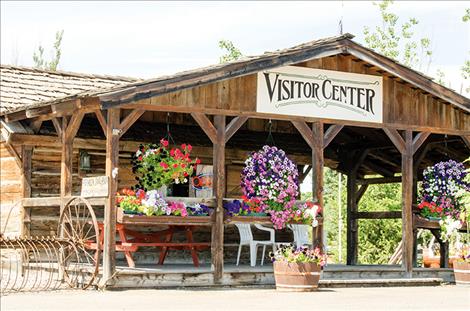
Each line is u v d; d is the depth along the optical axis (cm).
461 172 1803
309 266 1434
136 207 1395
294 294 1385
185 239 1878
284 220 1526
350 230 2103
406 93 1716
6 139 1719
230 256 1934
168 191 1847
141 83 1400
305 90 1590
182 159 1535
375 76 1677
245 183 1527
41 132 1736
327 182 3838
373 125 1669
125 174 1812
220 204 1488
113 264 1381
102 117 1430
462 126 1786
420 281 1670
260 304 1206
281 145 1992
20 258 1719
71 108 1452
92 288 1409
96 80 2100
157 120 1892
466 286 1661
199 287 1462
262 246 1961
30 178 1752
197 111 1477
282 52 1541
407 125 1712
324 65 1616
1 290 1391
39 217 1761
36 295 1301
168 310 1102
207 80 1470
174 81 1434
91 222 1509
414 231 1903
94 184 1428
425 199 1817
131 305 1158
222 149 1498
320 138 1600
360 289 1534
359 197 2153
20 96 1859
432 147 2019
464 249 1698
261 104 1541
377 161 2200
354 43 1614
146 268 1545
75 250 1461
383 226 2836
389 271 1683
